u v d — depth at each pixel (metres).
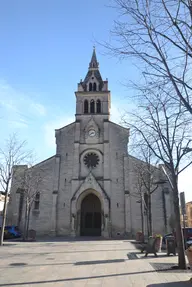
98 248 22.45
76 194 39.66
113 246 24.39
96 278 10.15
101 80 50.47
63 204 40.53
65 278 10.13
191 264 10.09
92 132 44.50
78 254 18.12
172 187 14.16
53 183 41.69
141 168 31.61
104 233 37.72
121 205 40.09
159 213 38.88
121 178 41.56
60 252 19.34
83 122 45.69
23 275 10.67
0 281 9.53
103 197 39.25
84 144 43.88
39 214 40.06
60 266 13.05
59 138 44.66
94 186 39.81
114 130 44.38
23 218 39.94
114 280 9.78
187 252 10.31
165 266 12.97
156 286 8.74
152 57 9.55
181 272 11.37
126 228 38.31
